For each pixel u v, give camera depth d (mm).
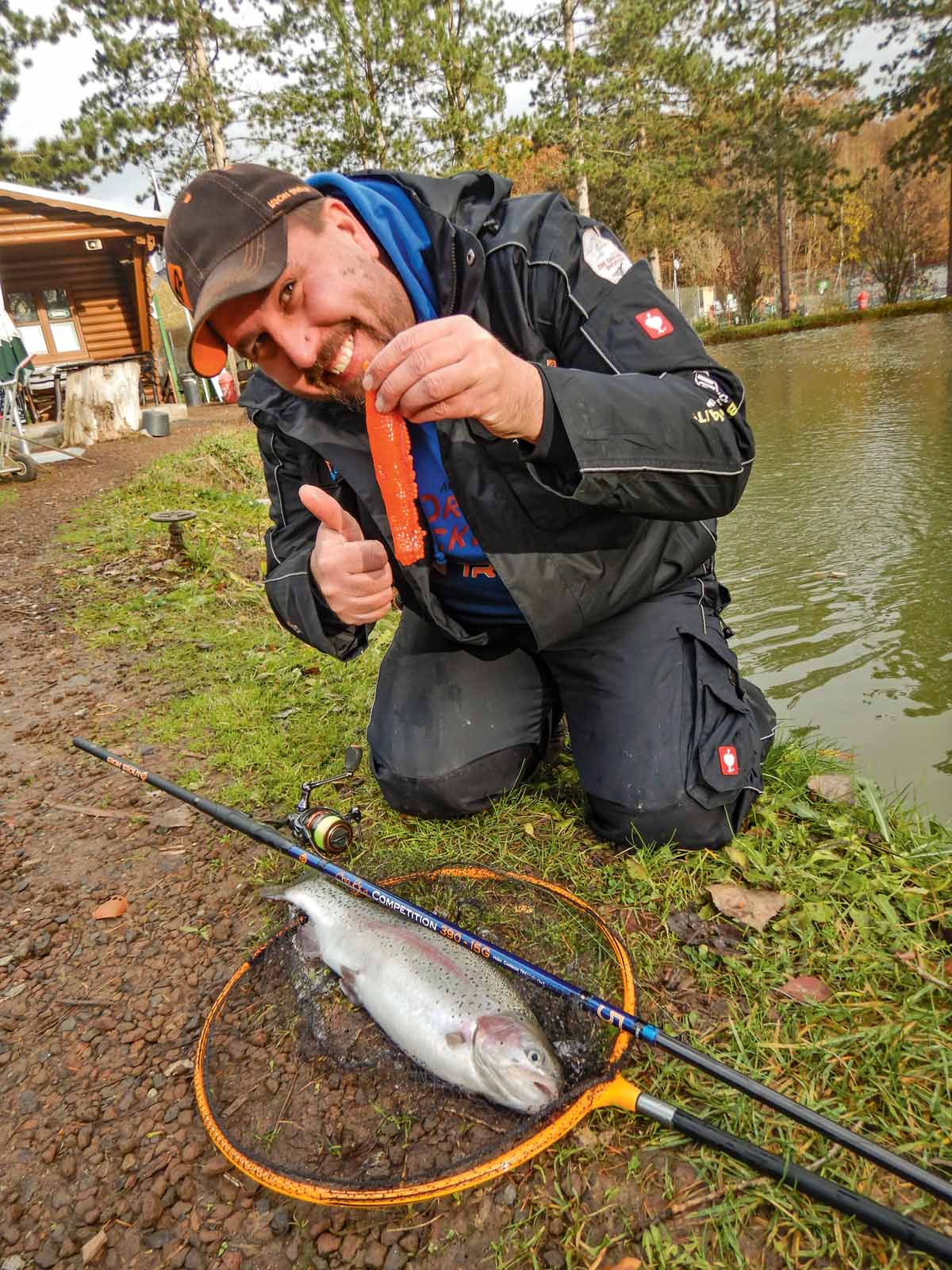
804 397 13672
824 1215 1408
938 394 12172
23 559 6848
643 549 2293
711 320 40656
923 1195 1417
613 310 2000
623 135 28031
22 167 23281
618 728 2344
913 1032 1703
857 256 50312
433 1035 1646
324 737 3293
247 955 2207
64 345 16531
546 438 1658
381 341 1965
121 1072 1898
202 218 1801
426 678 2633
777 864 2227
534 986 1837
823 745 3361
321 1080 1765
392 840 2557
